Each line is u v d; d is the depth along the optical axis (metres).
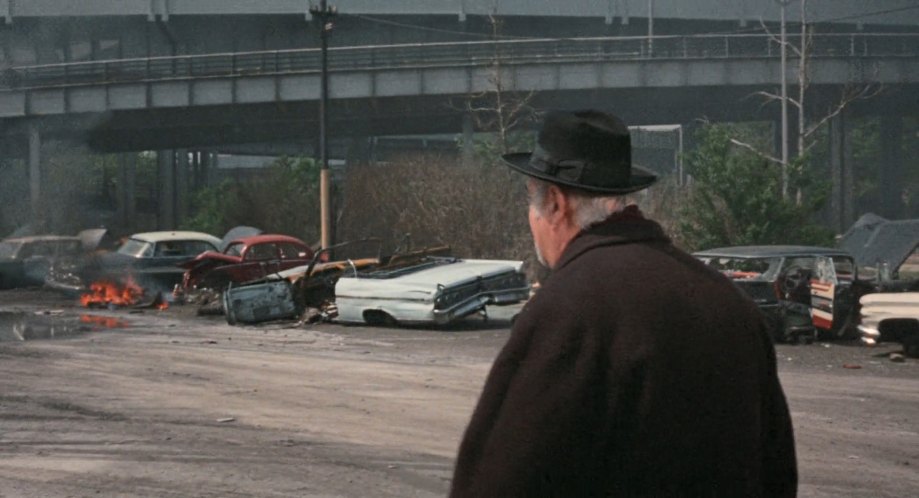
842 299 17.89
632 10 78.81
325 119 33.69
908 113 76.50
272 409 11.41
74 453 9.28
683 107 66.81
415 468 8.63
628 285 2.18
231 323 22.03
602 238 2.30
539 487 2.09
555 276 2.26
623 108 65.44
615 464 2.13
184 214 78.81
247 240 28.70
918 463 8.80
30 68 66.12
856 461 8.85
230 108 63.91
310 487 8.02
